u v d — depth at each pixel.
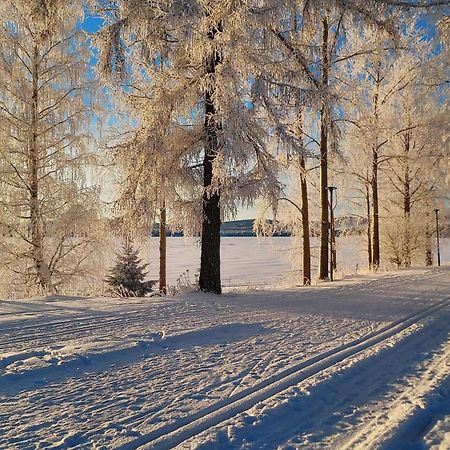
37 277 13.68
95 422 3.49
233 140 9.62
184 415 3.62
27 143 13.52
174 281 28.75
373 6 11.02
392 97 20.95
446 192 25.44
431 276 15.75
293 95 10.90
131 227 11.12
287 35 11.42
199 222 11.31
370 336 6.42
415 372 4.82
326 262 15.91
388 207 26.88
